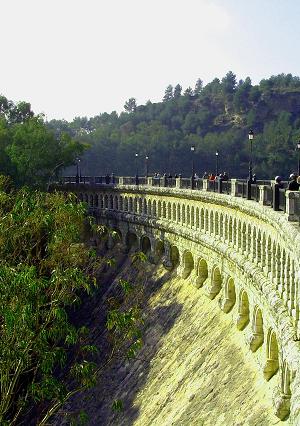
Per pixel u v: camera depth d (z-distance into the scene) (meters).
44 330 26.75
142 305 63.28
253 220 41.47
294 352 26.28
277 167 179.62
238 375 39.94
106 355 56.88
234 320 45.75
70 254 31.19
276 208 34.56
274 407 31.75
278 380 33.09
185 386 44.88
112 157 196.50
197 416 39.44
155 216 75.19
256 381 37.38
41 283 26.52
